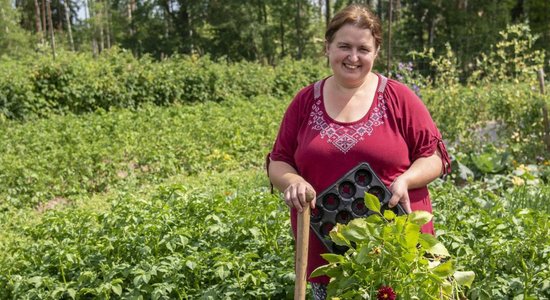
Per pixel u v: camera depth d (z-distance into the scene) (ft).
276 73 71.46
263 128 43.19
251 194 20.33
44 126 43.60
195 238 17.28
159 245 16.49
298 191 9.10
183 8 159.43
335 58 9.58
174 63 64.34
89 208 28.37
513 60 37.63
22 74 53.36
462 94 37.47
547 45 106.32
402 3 134.92
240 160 37.83
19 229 24.82
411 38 124.06
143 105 57.41
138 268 15.08
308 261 10.03
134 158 35.55
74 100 55.11
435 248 8.80
